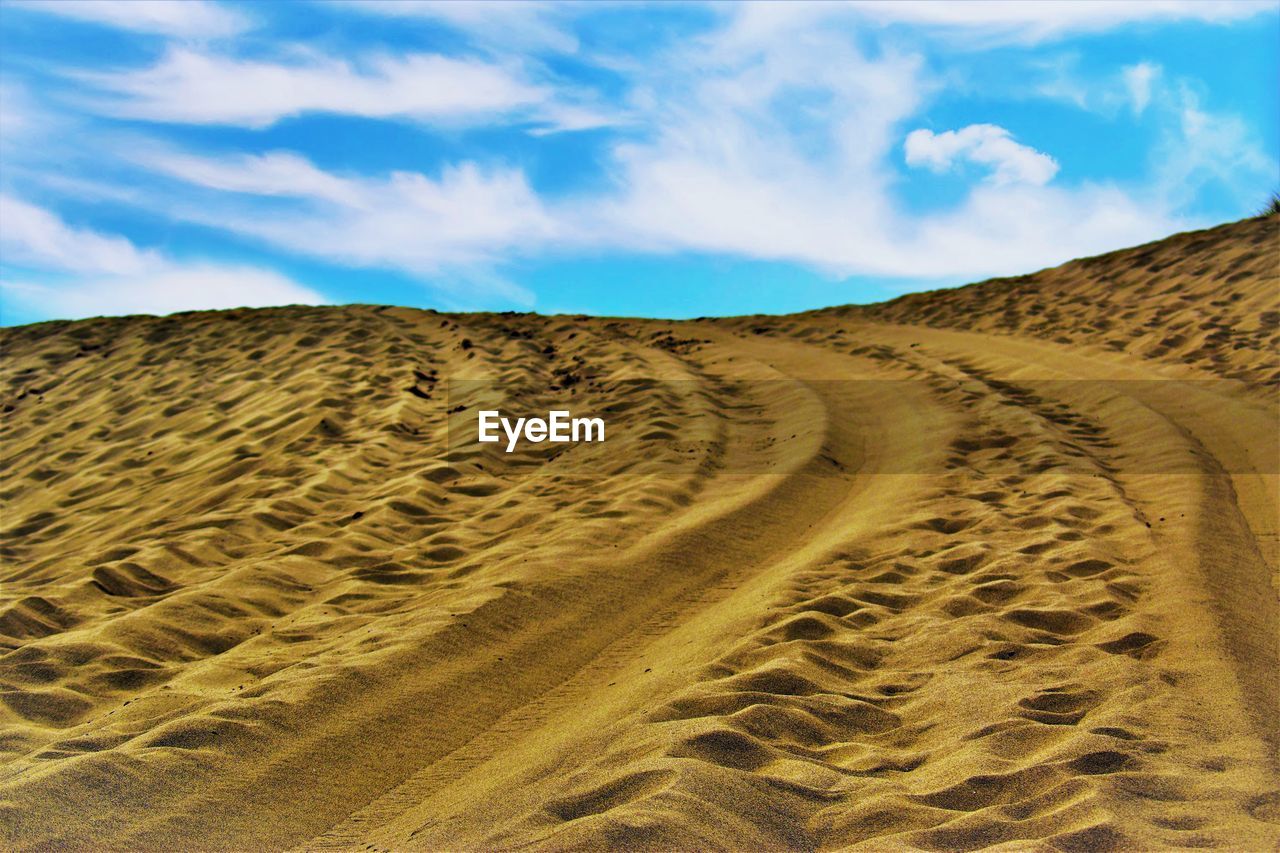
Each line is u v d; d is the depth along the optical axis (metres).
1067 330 15.34
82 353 17.73
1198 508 6.70
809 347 16.27
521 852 3.01
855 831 3.12
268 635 5.44
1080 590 5.32
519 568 6.07
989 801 3.27
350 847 3.35
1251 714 3.81
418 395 12.51
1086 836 2.96
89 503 9.98
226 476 9.71
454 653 4.89
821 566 6.04
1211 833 2.98
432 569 6.56
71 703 4.60
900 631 5.00
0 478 12.05
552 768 3.65
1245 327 12.78
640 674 4.69
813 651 4.66
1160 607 5.02
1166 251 17.98
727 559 6.51
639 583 6.00
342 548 7.03
